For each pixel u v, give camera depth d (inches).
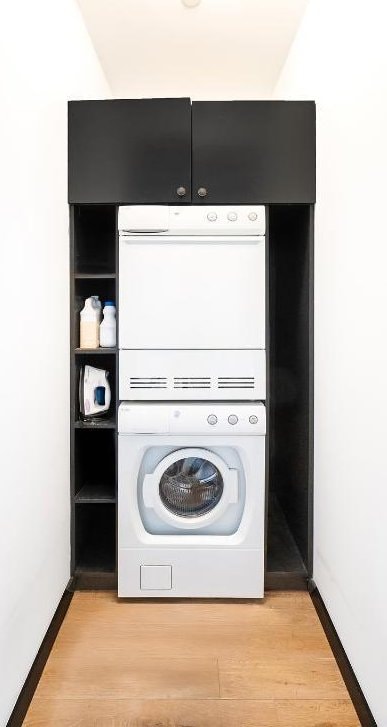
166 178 80.0
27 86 59.9
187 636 72.4
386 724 51.1
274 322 113.7
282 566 86.4
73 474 83.1
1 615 52.3
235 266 79.0
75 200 79.7
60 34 74.1
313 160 80.0
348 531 64.3
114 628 74.2
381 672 52.7
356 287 60.3
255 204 80.7
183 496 85.4
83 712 58.0
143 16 86.5
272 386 116.8
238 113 79.9
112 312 85.3
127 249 78.9
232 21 88.0
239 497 82.5
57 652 68.6
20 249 57.8
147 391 80.0
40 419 66.4
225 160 80.0
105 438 100.3
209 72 105.7
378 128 52.6
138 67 103.3
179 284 79.0
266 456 80.9
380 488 53.2
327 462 74.9
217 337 79.7
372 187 54.5
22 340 58.7
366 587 57.5
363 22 56.6
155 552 80.6
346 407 65.0
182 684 62.7
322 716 57.9
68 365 81.7
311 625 75.3
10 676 55.0
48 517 70.4
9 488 54.5
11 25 54.3
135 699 60.1
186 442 79.7
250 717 57.5
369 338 56.1
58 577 76.3
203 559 80.7
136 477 80.7
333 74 68.7
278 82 108.7
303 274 86.8
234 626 74.9
